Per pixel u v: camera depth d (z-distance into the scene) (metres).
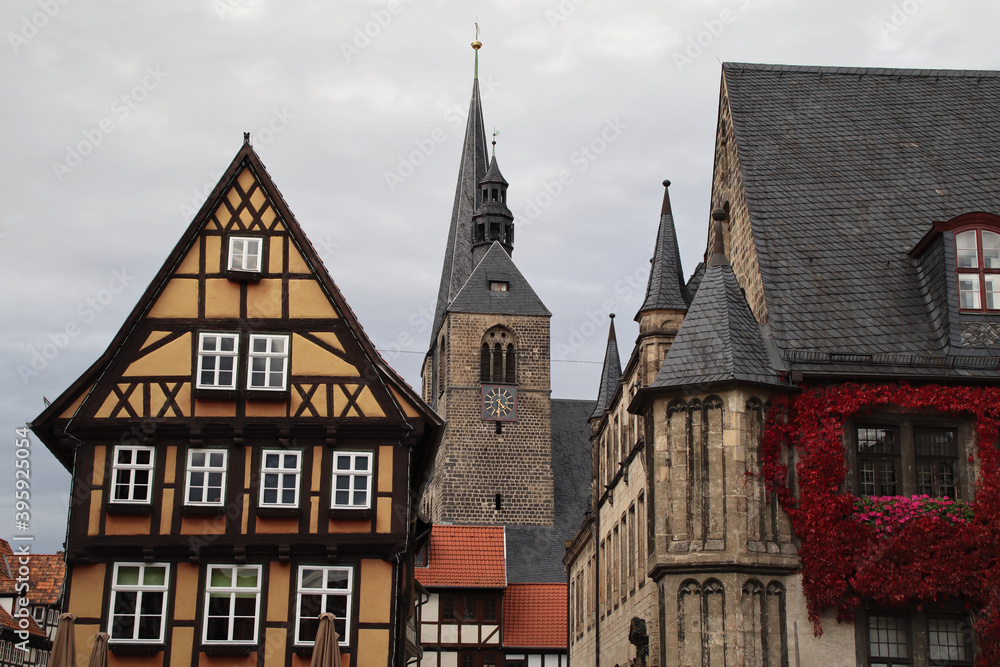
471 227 112.19
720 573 26.12
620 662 39.25
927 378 27.23
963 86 35.75
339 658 26.67
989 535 26.02
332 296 30.94
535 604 66.88
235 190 31.67
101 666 27.02
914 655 25.83
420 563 64.62
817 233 30.89
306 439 30.08
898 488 26.95
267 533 29.38
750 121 33.91
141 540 29.20
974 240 28.81
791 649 25.81
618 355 51.75
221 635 28.83
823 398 27.03
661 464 27.52
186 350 30.59
